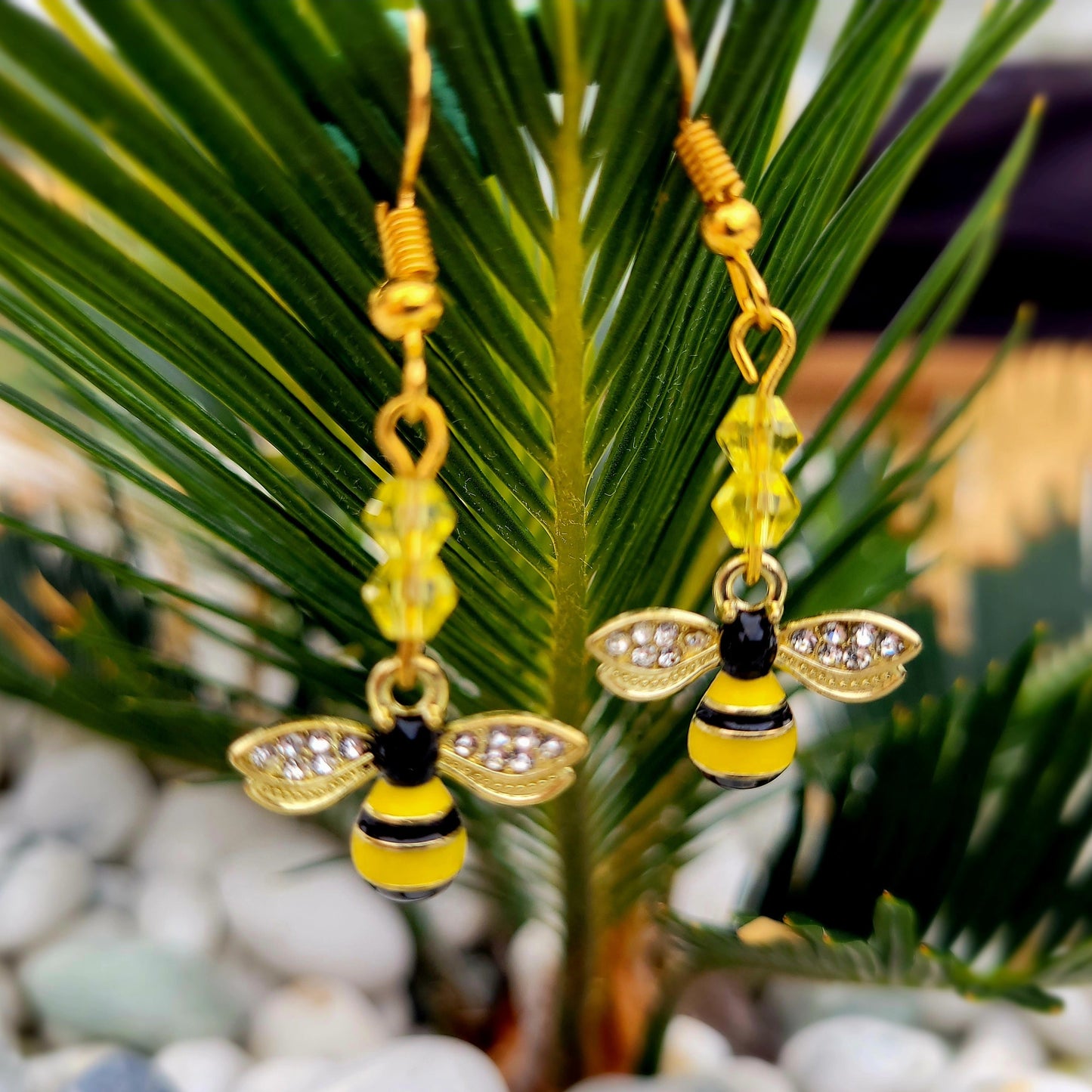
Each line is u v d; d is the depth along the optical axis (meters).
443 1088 0.13
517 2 0.09
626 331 0.09
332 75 0.08
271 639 0.11
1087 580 0.15
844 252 0.11
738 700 0.11
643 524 0.11
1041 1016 0.15
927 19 0.10
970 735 0.12
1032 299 0.23
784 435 0.10
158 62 0.08
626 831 0.12
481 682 0.11
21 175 0.08
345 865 0.15
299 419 0.10
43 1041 0.15
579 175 0.09
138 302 0.09
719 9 0.09
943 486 0.16
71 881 0.15
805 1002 0.15
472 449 0.10
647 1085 0.13
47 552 0.14
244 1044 0.14
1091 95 0.23
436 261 0.09
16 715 0.17
